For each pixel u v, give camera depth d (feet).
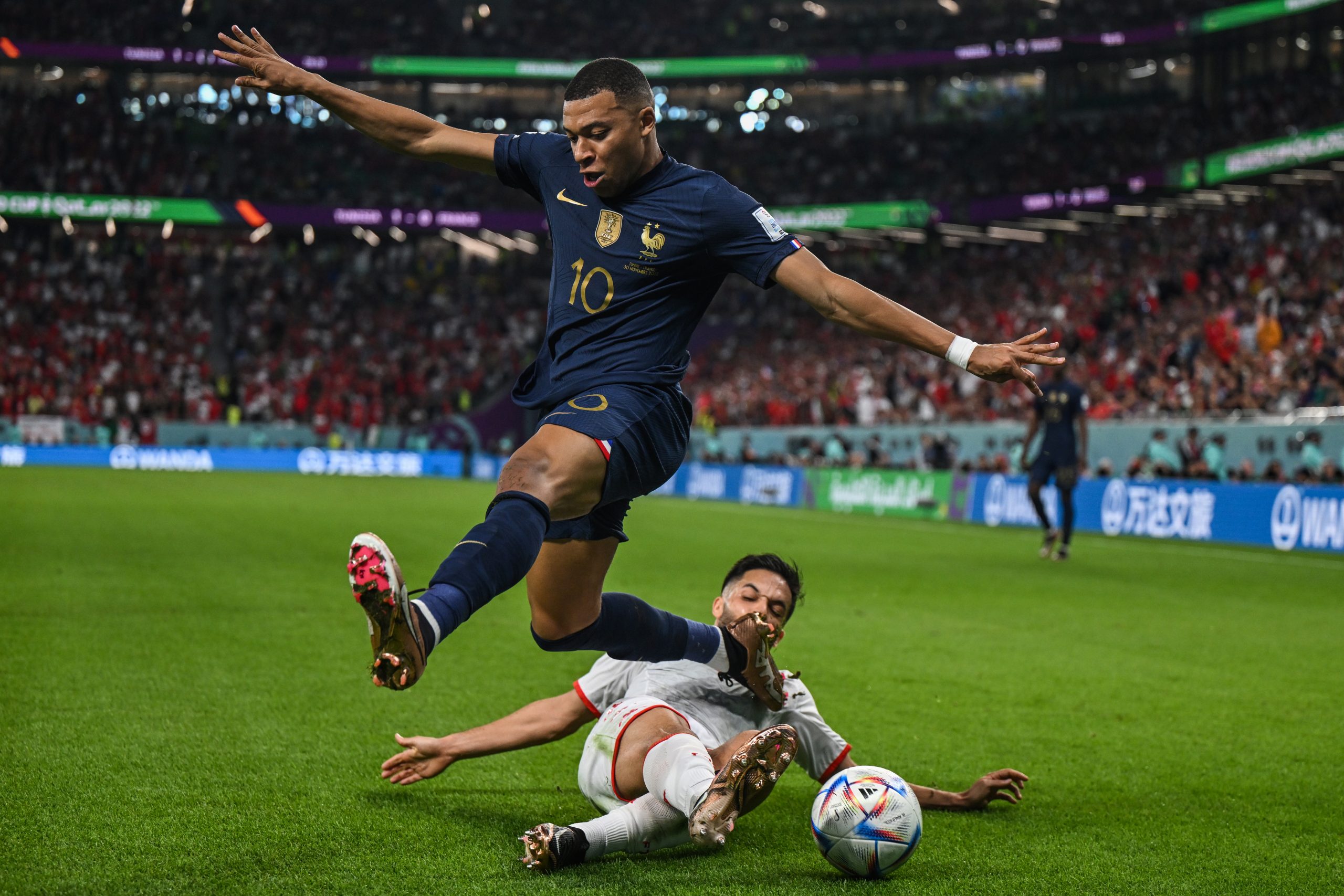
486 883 9.29
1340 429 52.85
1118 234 101.50
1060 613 28.35
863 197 116.06
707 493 89.20
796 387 99.71
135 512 51.75
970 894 9.43
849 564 39.58
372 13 135.54
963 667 20.81
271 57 10.80
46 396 110.01
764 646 10.37
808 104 131.13
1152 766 14.11
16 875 9.16
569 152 10.55
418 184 126.72
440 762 11.78
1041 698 18.15
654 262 9.82
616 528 9.96
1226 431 57.67
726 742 10.64
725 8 136.87
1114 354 82.07
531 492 8.73
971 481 63.87
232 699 16.35
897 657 21.67
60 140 120.37
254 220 117.39
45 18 124.57
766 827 11.32
